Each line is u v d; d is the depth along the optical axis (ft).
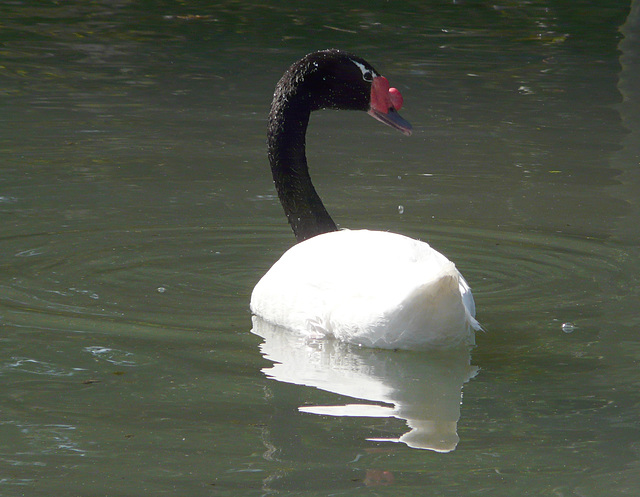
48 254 37.91
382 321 26.84
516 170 53.72
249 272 36.78
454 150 58.03
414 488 20.30
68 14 100.83
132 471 20.97
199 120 64.18
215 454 21.80
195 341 29.09
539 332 30.48
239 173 52.29
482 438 22.79
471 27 98.84
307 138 61.21
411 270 27.22
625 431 23.16
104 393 25.16
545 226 43.50
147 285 34.65
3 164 52.39
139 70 78.69
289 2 110.32
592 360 28.07
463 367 27.50
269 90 73.05
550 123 64.64
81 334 29.48
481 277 36.47
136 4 107.34
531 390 25.77
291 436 22.54
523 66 82.38
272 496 19.88
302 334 29.32
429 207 46.55
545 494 20.07
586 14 105.60
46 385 25.59
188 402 24.63
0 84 72.43
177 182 50.08
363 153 57.41
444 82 76.33
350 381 26.25
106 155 55.11
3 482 20.47
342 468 21.17
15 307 31.78
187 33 93.97
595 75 79.41
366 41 91.09
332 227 37.17
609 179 51.93
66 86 72.64
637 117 66.33
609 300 33.65
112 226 42.22
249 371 26.84
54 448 22.00
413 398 25.03
